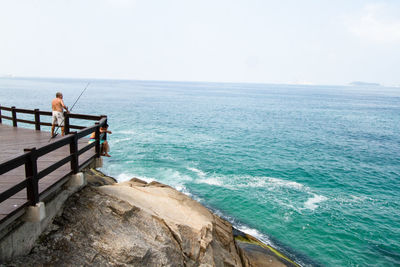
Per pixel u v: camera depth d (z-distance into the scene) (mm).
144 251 6680
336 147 35719
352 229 16547
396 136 44250
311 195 20844
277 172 25422
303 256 14164
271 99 126312
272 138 39625
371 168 27656
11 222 5043
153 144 33156
